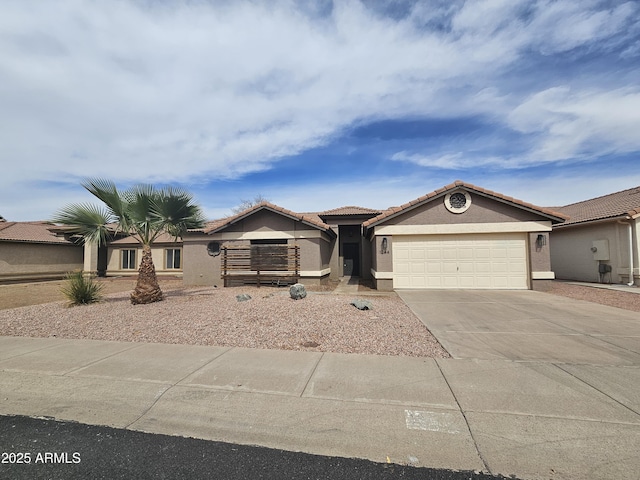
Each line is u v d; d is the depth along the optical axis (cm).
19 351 590
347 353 563
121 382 452
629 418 345
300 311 869
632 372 466
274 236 1603
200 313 876
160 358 546
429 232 1393
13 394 424
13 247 1938
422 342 621
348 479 267
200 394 413
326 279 1783
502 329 712
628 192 1802
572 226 1648
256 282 1603
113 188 1022
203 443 319
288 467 282
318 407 377
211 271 1692
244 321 781
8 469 282
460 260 1398
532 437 314
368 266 2080
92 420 363
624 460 281
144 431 341
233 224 1653
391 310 916
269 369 490
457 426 335
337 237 1977
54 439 328
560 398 390
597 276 1554
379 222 1410
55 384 449
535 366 492
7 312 946
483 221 1371
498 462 283
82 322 808
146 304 1022
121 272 2378
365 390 417
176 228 1098
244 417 361
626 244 1445
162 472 277
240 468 282
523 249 1366
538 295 1206
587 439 310
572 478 262
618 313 867
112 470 280
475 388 419
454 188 1377
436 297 1174
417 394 404
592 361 511
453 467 279
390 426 338
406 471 275
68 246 2270
